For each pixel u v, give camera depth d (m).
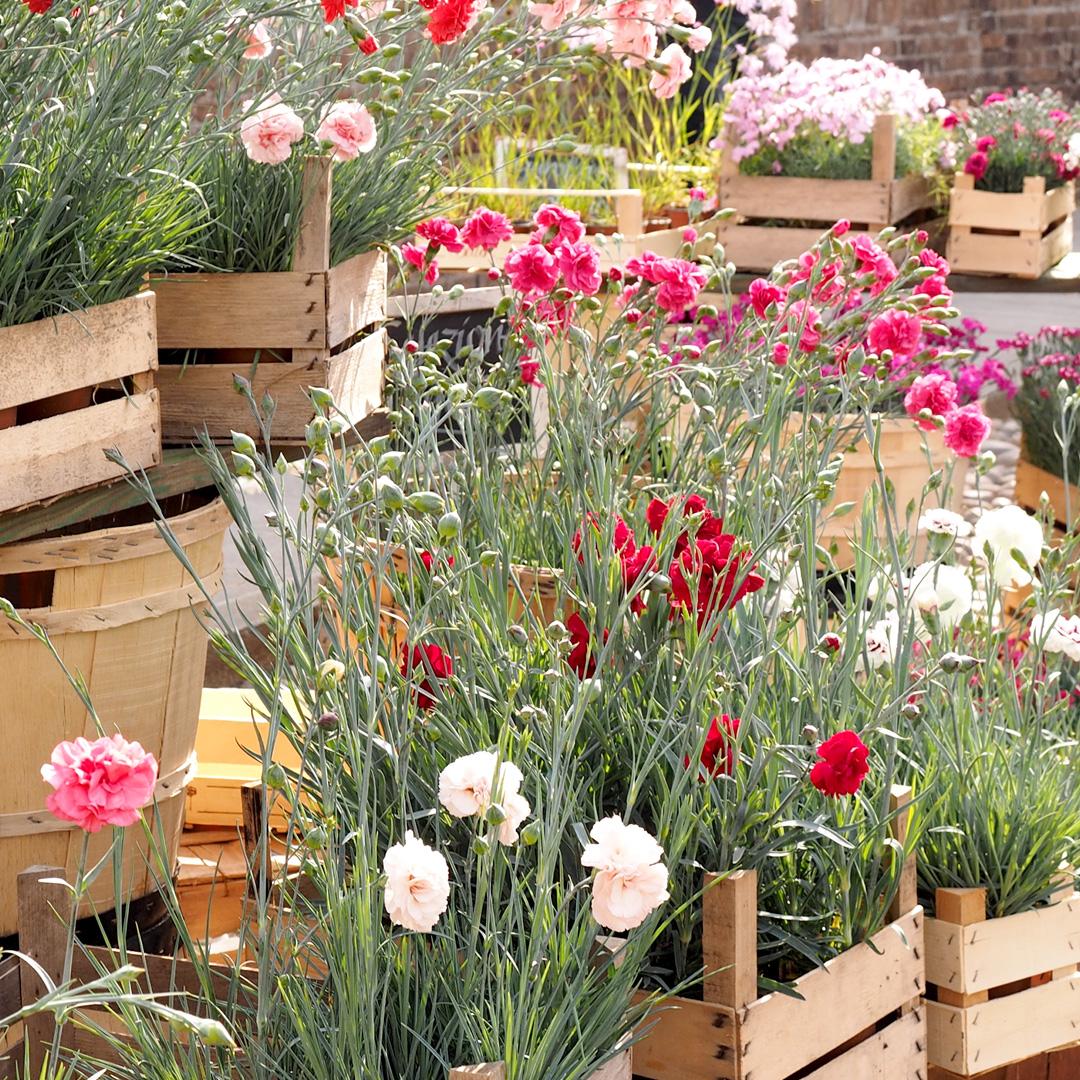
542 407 2.95
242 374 2.26
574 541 2.24
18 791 1.99
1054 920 2.22
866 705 2.13
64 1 1.93
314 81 2.52
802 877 2.03
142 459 2.04
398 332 3.10
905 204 5.54
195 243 2.19
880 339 2.49
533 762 1.81
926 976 2.17
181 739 2.19
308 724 1.76
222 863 2.41
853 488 3.70
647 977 1.88
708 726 1.88
